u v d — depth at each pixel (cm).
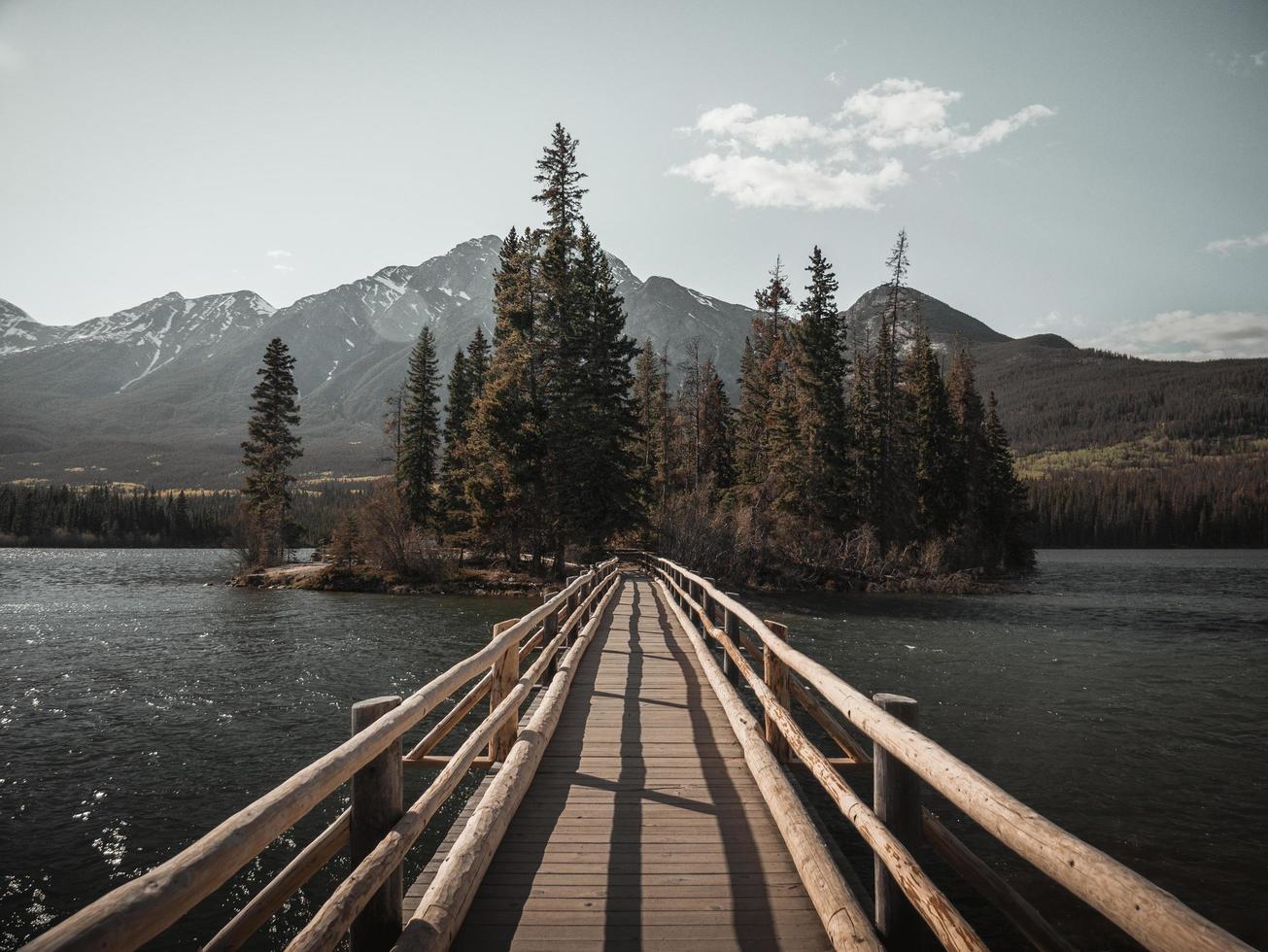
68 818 866
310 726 1242
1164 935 107
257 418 4809
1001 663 1775
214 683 1571
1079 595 3669
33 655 1920
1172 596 3566
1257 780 965
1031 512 5500
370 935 273
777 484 4309
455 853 344
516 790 445
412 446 5066
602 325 3703
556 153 3638
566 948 315
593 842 431
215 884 149
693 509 4109
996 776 980
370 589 3741
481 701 1399
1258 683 1549
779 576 3891
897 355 4631
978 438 4856
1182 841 790
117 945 120
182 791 950
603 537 3572
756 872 390
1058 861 138
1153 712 1303
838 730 550
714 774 557
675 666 981
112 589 3950
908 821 266
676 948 315
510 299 3762
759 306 5347
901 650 1961
